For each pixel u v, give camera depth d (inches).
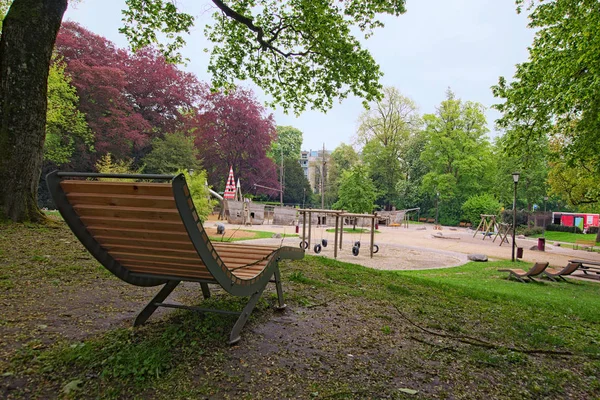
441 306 205.3
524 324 182.2
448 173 1957.4
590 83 380.5
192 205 88.7
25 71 301.0
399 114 2132.1
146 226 95.1
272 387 96.5
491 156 1961.1
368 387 100.3
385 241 919.7
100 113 1312.7
